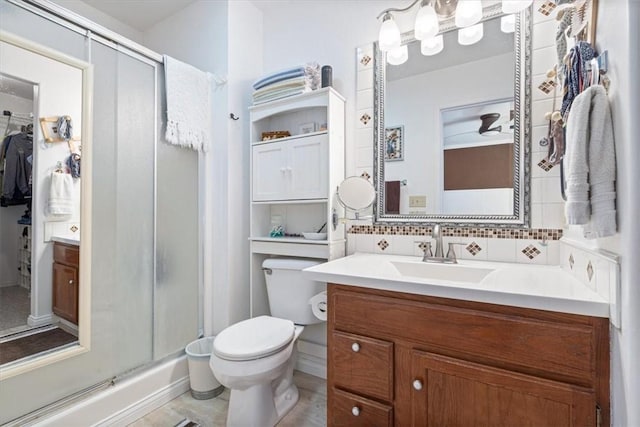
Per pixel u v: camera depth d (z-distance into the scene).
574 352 0.81
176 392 1.67
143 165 1.58
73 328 1.35
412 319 1.03
